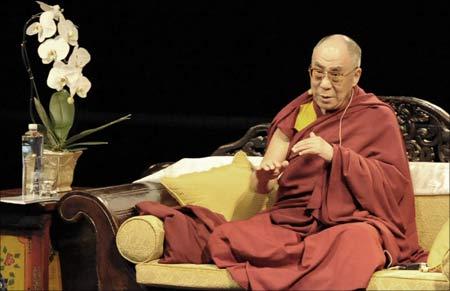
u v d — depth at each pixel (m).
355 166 8.40
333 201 8.45
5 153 13.40
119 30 12.45
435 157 9.47
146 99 12.39
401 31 10.52
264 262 8.00
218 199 9.16
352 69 8.82
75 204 8.66
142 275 8.34
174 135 12.26
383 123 8.85
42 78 13.14
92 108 12.74
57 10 9.58
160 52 12.23
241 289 7.99
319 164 8.69
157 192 9.29
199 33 11.93
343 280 7.62
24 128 13.31
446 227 7.85
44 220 9.02
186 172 9.79
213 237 8.30
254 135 10.03
